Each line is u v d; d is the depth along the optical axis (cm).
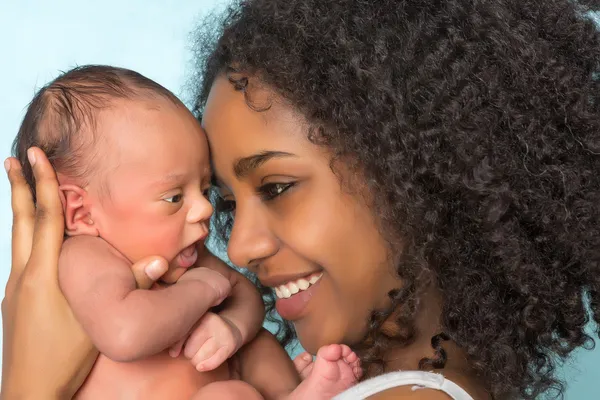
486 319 183
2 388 183
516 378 183
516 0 191
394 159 178
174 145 188
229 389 185
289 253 185
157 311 176
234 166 184
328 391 185
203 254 209
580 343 192
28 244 189
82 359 181
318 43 183
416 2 187
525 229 185
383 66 180
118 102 188
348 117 177
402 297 182
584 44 194
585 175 185
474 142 178
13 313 183
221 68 190
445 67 181
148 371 188
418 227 179
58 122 188
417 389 169
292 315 192
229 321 198
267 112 179
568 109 184
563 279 188
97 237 188
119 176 186
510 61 182
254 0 194
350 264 182
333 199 179
